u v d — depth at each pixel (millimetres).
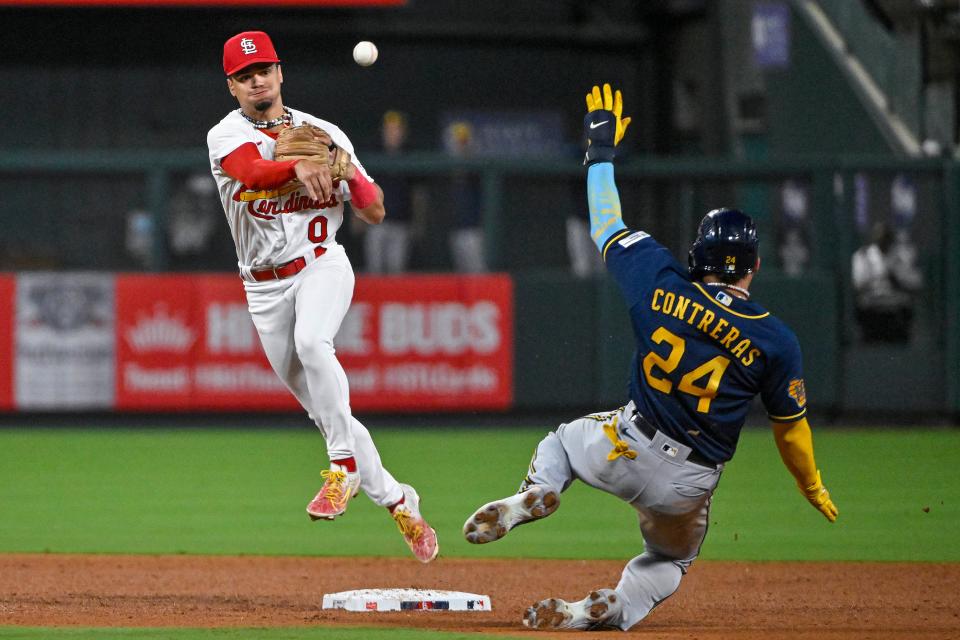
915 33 59906
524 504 18547
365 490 21719
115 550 30031
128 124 72688
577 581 26453
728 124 66125
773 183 54531
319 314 21047
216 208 63344
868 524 33281
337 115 74625
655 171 53781
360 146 74625
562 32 75375
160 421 53969
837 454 45688
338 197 21406
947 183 53750
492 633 19188
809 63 65000
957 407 54125
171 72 72812
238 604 23281
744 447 48750
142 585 25641
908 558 28969
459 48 75438
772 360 18297
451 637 18375
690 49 70812
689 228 55500
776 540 31141
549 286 53281
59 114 72188
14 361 52594
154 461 45031
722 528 32781
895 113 61531
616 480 18797
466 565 28344
